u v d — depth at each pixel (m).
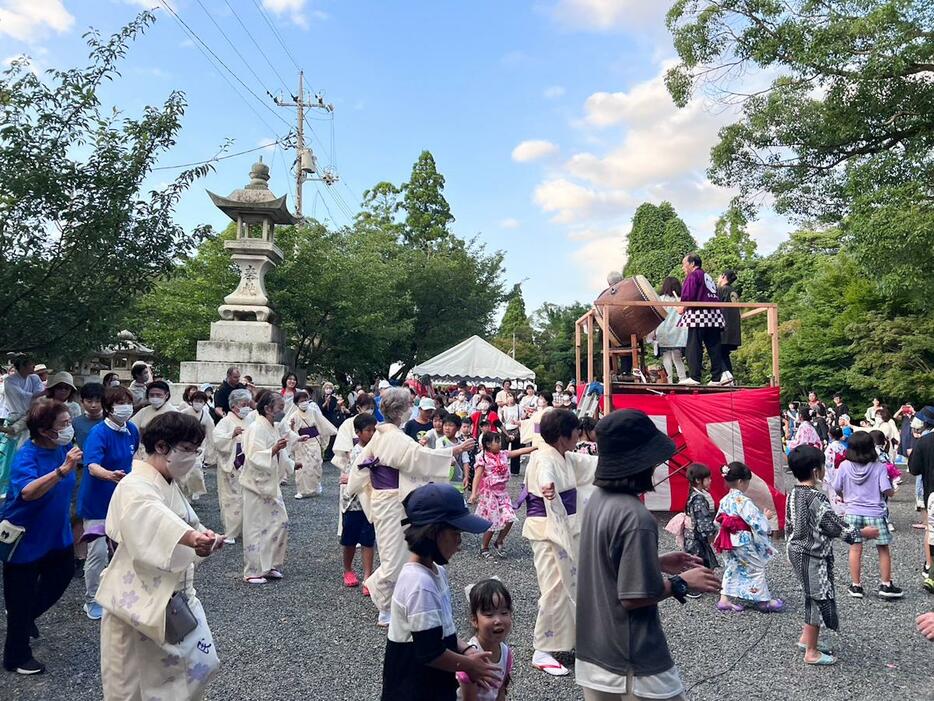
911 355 21.83
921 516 11.34
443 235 39.31
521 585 6.79
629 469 2.64
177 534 2.92
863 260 12.21
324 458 17.14
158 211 7.64
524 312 58.16
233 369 12.56
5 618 5.43
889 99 12.58
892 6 11.60
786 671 4.70
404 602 2.65
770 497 9.02
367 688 4.29
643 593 2.45
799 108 13.22
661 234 46.59
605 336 9.76
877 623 5.79
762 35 13.50
